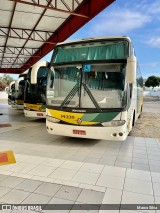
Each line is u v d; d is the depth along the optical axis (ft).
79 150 17.51
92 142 20.15
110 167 13.70
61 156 15.83
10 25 39.65
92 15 28.25
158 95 145.07
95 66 17.24
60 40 42.09
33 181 11.41
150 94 147.23
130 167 13.76
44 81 30.99
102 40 17.81
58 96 18.02
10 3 30.30
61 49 19.15
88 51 18.08
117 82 16.51
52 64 18.95
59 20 37.29
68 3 30.58
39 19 36.70
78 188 10.71
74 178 11.89
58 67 18.62
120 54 17.03
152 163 14.60
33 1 28.53
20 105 45.78
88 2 29.09
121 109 16.02
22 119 37.29
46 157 15.53
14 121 34.65
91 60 17.42
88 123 16.55
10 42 51.47
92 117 16.43
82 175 12.32
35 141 20.43
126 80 15.85
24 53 63.87
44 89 30.91
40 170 12.99
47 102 18.65
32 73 19.38
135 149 18.10
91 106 16.61
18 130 26.40
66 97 17.46
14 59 74.90
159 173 12.82
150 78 153.58
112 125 16.10
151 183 11.43
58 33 42.93
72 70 17.89
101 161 14.85
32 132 25.04
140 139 21.99
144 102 97.19
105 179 11.83
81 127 16.79
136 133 25.59
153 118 40.93
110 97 16.38
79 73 17.54
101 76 16.92
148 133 25.66
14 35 45.24
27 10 32.81
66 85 17.81
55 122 17.88
